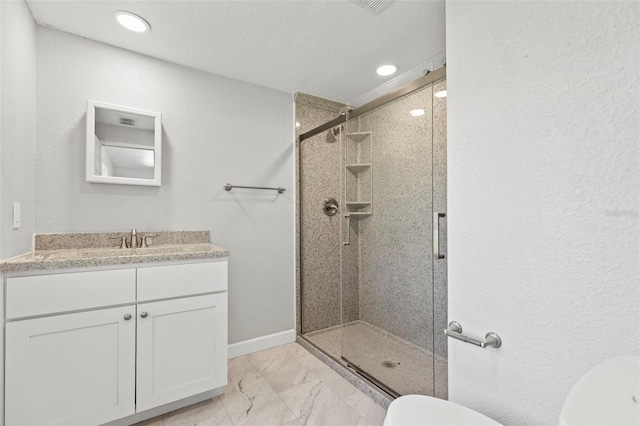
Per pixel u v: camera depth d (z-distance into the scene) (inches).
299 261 98.2
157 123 74.6
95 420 51.0
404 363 71.5
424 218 69.6
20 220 54.4
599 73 29.7
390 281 77.0
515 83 36.4
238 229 87.8
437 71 63.7
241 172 88.4
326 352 85.4
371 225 82.4
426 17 60.6
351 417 59.4
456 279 43.3
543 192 33.9
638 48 27.3
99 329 51.6
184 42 69.3
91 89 68.2
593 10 30.0
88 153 66.7
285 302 96.1
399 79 86.5
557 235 32.8
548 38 33.4
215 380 62.9
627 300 28.2
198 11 58.7
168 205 77.2
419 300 70.4
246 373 76.7
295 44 70.1
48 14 59.7
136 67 73.4
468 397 41.8
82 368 50.1
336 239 104.7
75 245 65.6
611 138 29.0
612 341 29.0
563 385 32.3
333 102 104.3
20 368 45.6
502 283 37.7
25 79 55.9
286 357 86.1
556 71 32.8
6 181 48.0
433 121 66.6
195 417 59.1
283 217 96.0
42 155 63.1
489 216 39.1
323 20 61.4
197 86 81.6
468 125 41.8
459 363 43.0
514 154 36.5
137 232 72.7
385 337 76.9
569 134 31.9
